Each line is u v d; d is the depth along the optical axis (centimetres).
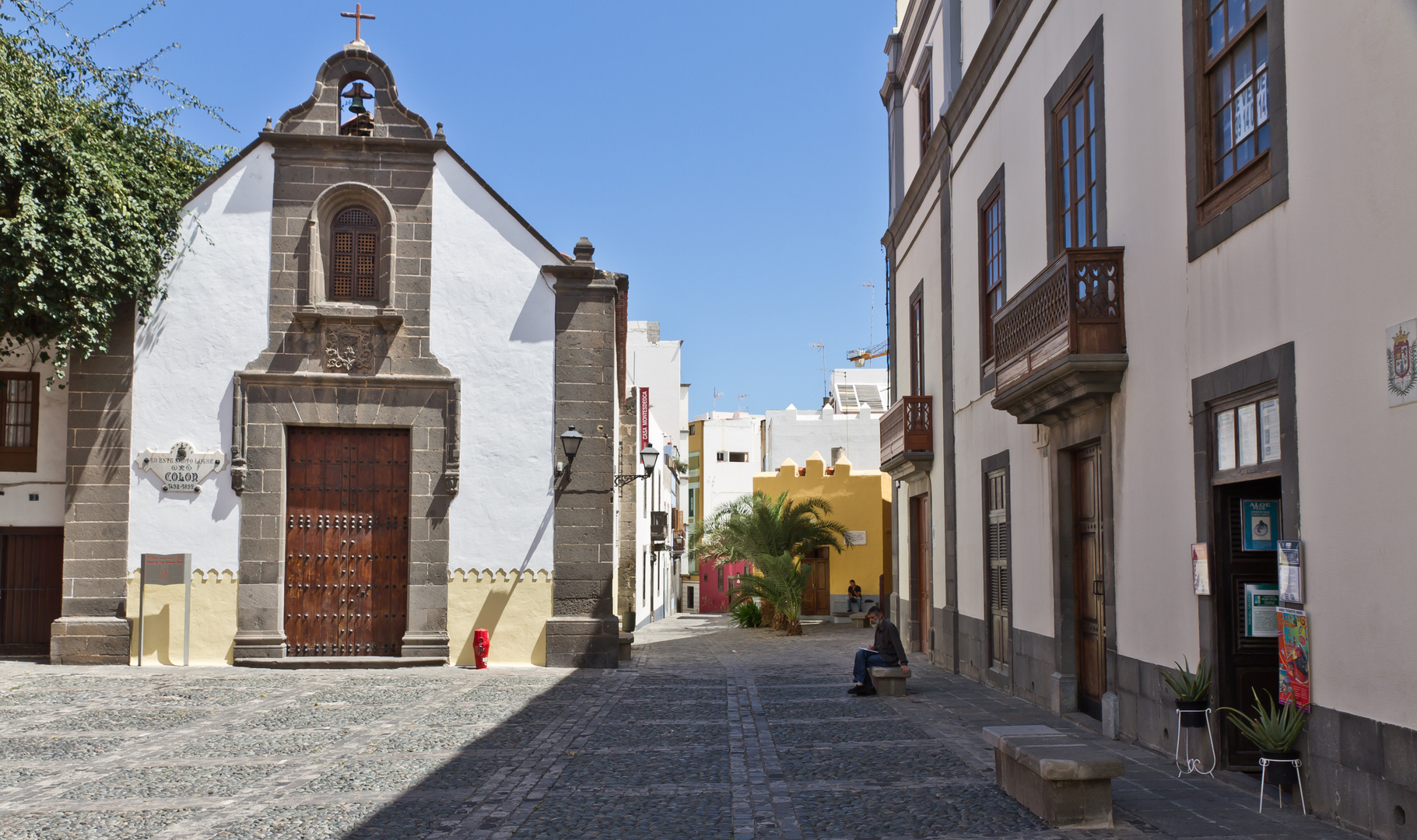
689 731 1104
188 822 723
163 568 1695
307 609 1741
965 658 1634
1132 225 969
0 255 1477
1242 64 784
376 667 1709
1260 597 793
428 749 999
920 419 1891
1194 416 840
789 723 1154
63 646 1680
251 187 1783
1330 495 655
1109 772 662
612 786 831
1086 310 994
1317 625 669
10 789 827
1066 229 1175
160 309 1747
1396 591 591
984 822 687
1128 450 977
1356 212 628
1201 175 832
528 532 1767
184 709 1249
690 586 5178
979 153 1539
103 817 739
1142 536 945
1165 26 902
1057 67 1188
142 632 1688
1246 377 757
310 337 1764
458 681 1547
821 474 3616
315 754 976
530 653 1748
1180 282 868
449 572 1752
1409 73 579
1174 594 879
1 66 1476
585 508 1777
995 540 1469
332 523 1761
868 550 3588
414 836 685
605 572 1772
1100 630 1103
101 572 1697
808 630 3044
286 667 1695
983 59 1497
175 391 1734
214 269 1761
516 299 1811
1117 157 1005
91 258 1573
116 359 1727
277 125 1794
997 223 1465
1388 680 598
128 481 1711
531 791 816
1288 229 702
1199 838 631
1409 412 580
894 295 2264
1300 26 687
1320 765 668
